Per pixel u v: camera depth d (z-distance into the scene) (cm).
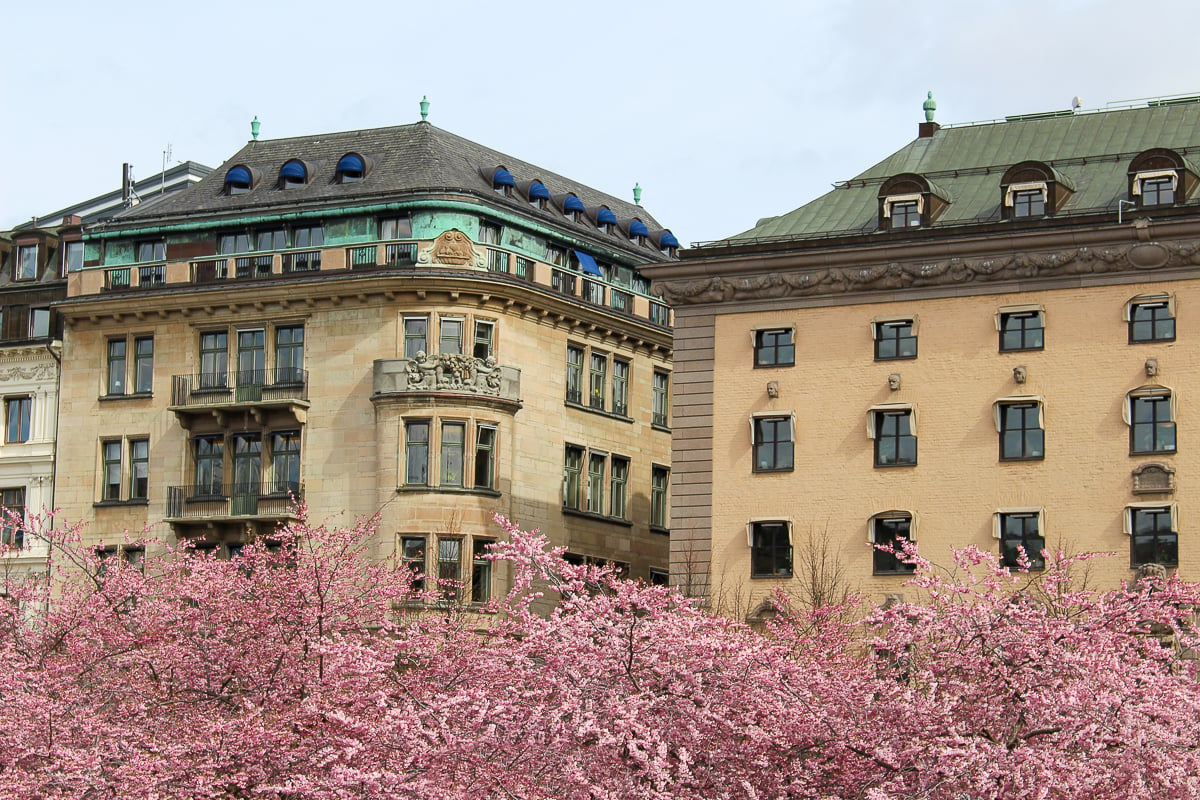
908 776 3375
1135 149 6750
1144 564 6034
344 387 7500
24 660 4353
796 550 6438
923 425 6378
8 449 8088
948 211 6675
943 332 6406
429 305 7450
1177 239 6162
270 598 4094
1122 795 3247
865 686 3519
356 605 4250
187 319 7806
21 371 8131
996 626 3431
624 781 3384
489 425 7419
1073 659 3341
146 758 3703
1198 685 3550
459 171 7944
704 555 6562
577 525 7800
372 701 3853
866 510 6394
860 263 6506
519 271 7662
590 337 7969
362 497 7394
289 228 7781
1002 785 3206
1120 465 6147
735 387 6631
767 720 3516
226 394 7669
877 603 6291
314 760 3644
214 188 8119
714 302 6706
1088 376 6222
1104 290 6247
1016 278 6334
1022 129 7062
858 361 6488
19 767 3888
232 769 3766
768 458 6562
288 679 4016
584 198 8844
